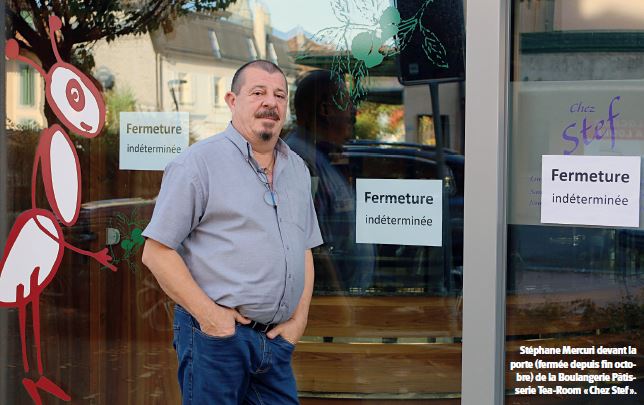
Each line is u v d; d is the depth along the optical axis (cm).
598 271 306
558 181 308
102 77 373
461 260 335
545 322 312
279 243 285
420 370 344
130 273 376
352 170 346
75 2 373
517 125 312
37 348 385
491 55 308
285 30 353
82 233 379
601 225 305
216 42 361
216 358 280
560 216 309
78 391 385
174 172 282
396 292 344
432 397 343
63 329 384
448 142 332
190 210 280
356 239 348
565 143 308
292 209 292
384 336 347
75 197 379
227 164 283
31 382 385
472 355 314
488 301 311
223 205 280
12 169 383
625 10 301
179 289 278
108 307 379
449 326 339
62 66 376
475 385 315
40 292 385
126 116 372
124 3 369
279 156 296
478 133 311
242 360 283
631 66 301
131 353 378
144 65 369
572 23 305
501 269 311
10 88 382
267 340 287
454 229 334
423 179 337
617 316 306
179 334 290
